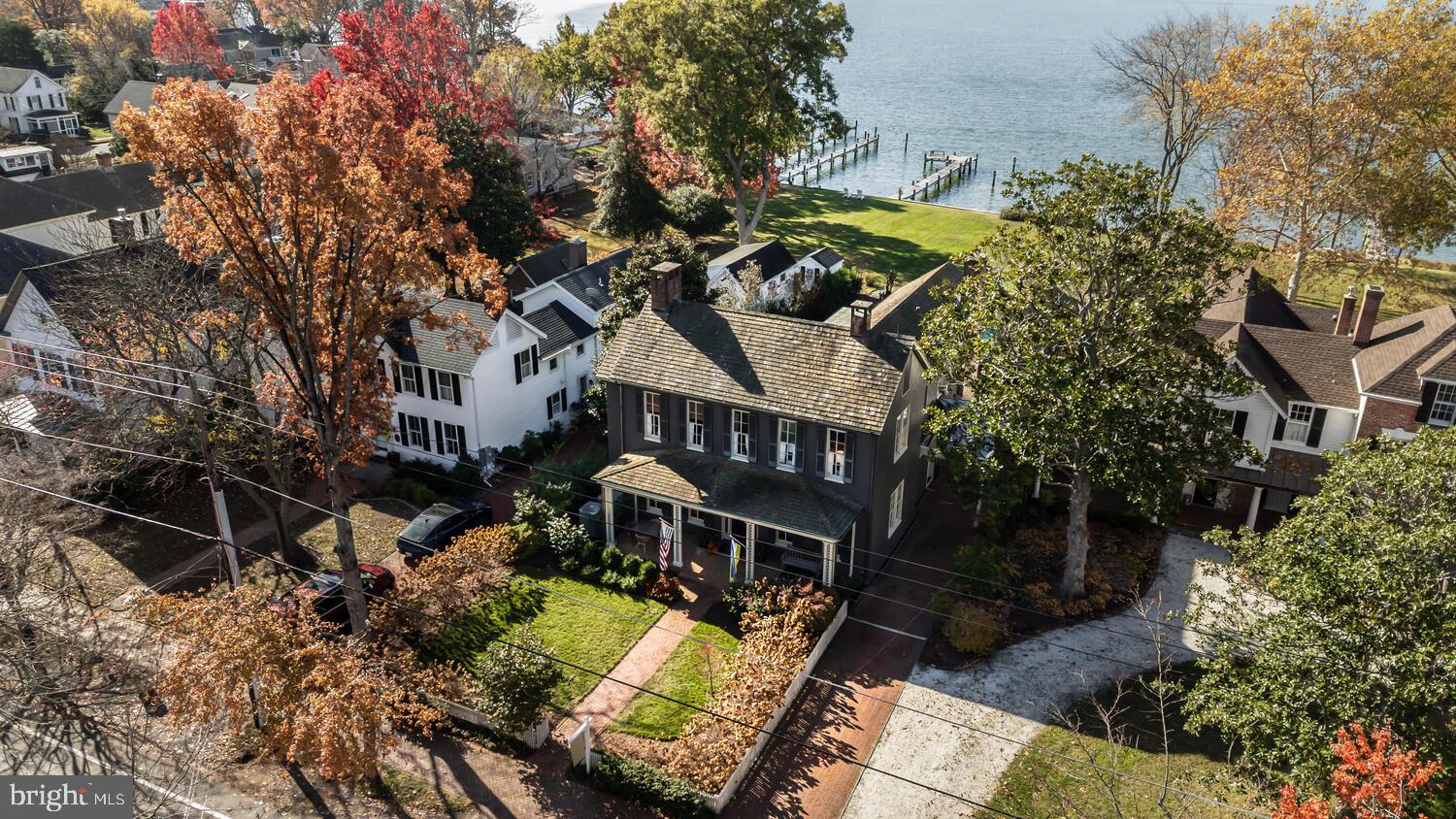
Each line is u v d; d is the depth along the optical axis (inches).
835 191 3880.4
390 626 1248.8
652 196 2851.9
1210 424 1181.7
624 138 2824.8
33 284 1652.3
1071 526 1310.3
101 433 1465.3
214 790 1034.1
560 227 3157.0
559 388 1898.4
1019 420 1208.8
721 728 1073.5
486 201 2397.9
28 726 1060.5
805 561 1412.4
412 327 1689.2
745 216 2977.4
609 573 1391.5
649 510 1546.5
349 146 1130.7
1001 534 1498.5
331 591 1279.5
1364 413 1445.6
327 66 4557.1
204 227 1129.4
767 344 1429.6
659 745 1093.8
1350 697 781.3
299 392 1220.5
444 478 1681.8
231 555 1189.7
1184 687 1167.6
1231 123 2527.1
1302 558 873.5
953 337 1253.1
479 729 1127.0
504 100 3046.3
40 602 1226.6
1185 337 1221.7
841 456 1353.3
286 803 1023.0
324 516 1569.9
